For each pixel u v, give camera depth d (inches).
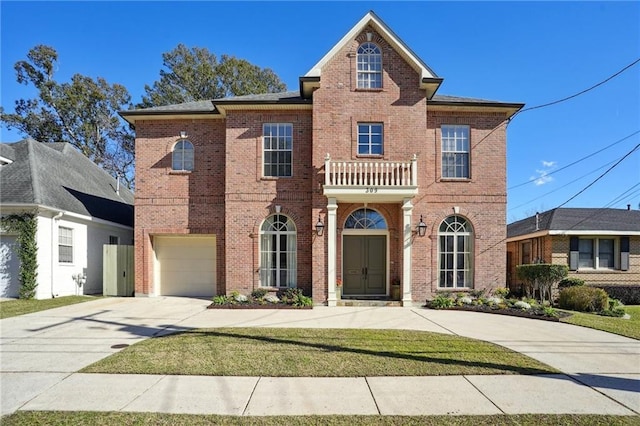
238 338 352.8
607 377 258.2
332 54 600.4
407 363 281.3
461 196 622.2
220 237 644.1
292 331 385.1
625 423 190.7
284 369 266.8
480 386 238.8
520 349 329.1
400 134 600.7
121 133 1460.4
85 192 804.6
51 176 727.1
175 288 666.8
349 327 412.8
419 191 604.7
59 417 194.2
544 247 791.7
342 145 596.1
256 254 612.1
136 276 647.1
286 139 629.9
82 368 270.8
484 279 614.5
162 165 653.9
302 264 609.0
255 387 235.1
